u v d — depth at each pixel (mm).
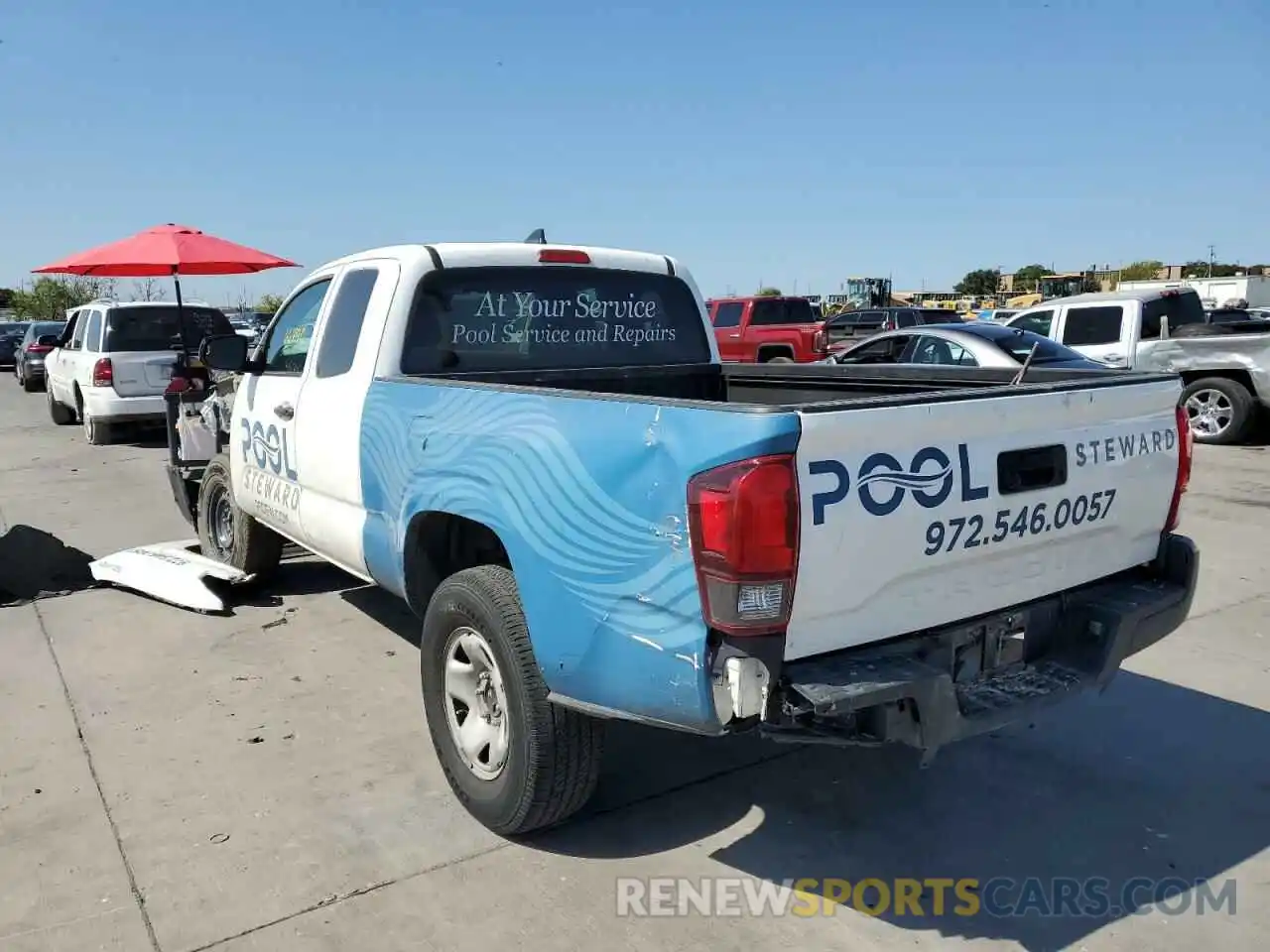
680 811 3604
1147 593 3389
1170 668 4895
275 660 5055
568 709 3125
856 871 3240
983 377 4254
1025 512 3014
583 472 2898
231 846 3346
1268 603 5855
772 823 3521
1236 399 11523
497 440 3268
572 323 4727
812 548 2559
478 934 2900
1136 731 4227
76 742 4137
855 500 2621
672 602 2656
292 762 3957
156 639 5379
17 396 22438
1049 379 4070
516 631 3170
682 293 5148
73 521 8516
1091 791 3734
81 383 13422
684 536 2609
